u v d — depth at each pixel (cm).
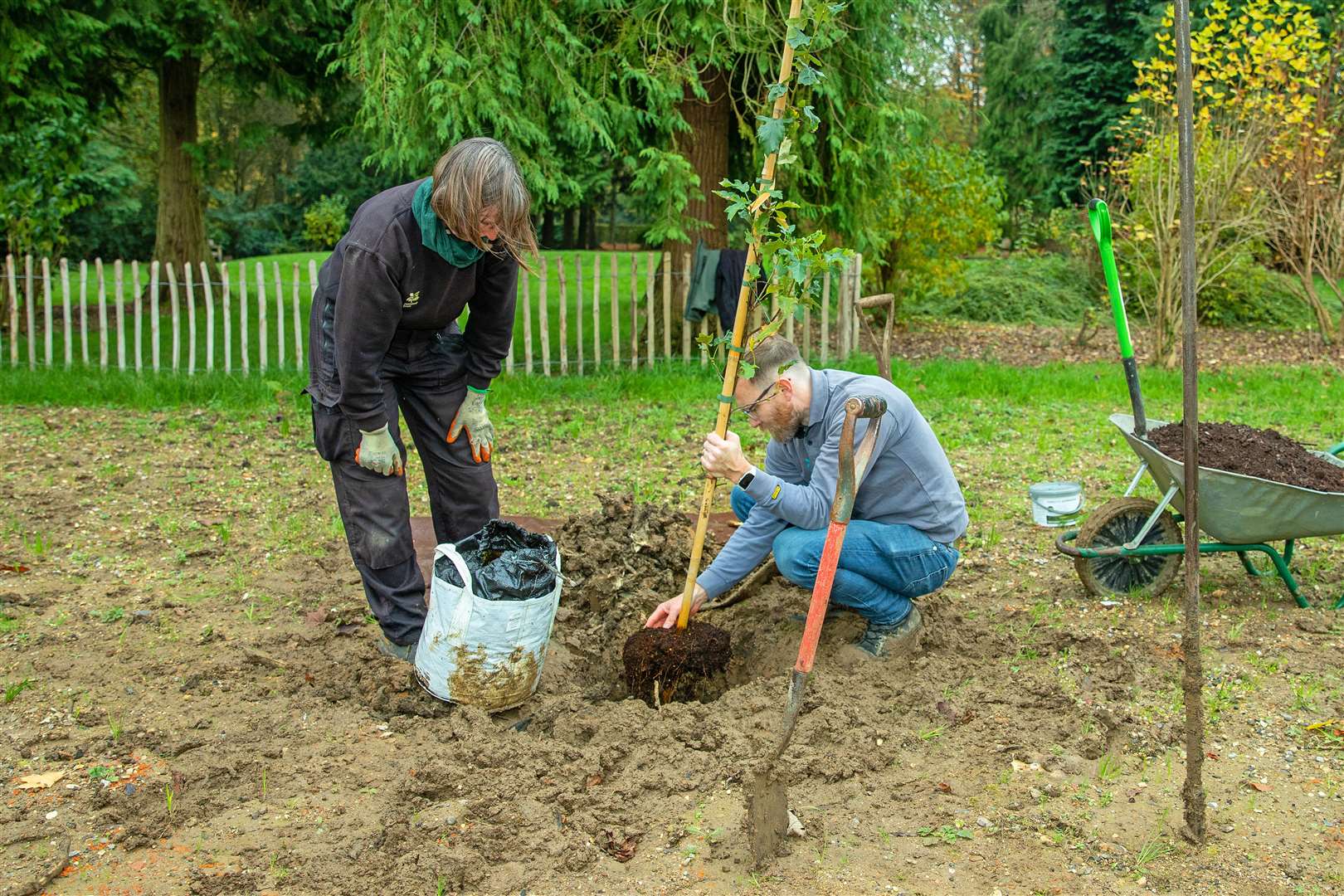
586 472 729
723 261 1129
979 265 1828
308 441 817
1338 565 523
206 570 528
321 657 420
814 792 326
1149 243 1398
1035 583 506
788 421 384
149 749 350
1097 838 304
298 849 295
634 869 292
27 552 548
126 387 979
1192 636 296
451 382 405
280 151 3712
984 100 3178
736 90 1233
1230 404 962
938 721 367
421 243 343
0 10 1191
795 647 424
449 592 354
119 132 2678
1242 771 339
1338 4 1767
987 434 818
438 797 322
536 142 1088
